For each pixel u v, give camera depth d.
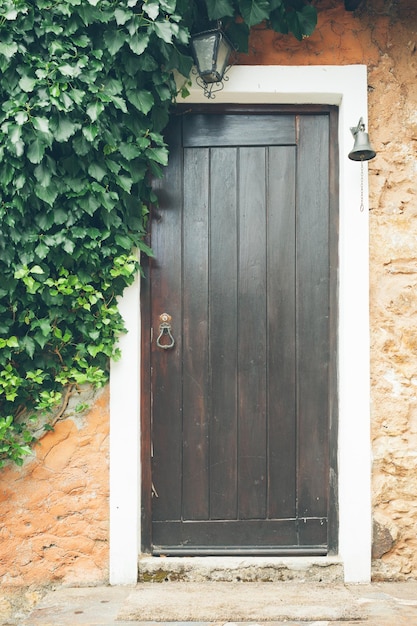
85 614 2.60
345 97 2.99
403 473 2.98
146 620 2.53
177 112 3.08
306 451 3.08
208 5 2.77
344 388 2.98
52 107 2.60
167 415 3.09
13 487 2.93
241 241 3.10
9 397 2.77
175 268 3.09
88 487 2.94
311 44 3.01
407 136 3.02
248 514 3.09
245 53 2.97
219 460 3.09
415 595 2.79
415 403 2.99
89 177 2.74
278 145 3.10
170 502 3.08
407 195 3.01
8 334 2.82
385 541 2.97
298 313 3.09
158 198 3.09
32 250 2.71
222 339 3.10
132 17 2.63
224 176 3.10
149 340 3.08
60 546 2.93
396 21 3.04
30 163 2.64
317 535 3.07
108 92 2.68
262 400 3.09
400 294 3.00
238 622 2.51
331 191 3.08
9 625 2.89
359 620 2.53
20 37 2.60
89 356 2.92
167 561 2.98
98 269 2.84
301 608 2.62
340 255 3.05
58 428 2.94
